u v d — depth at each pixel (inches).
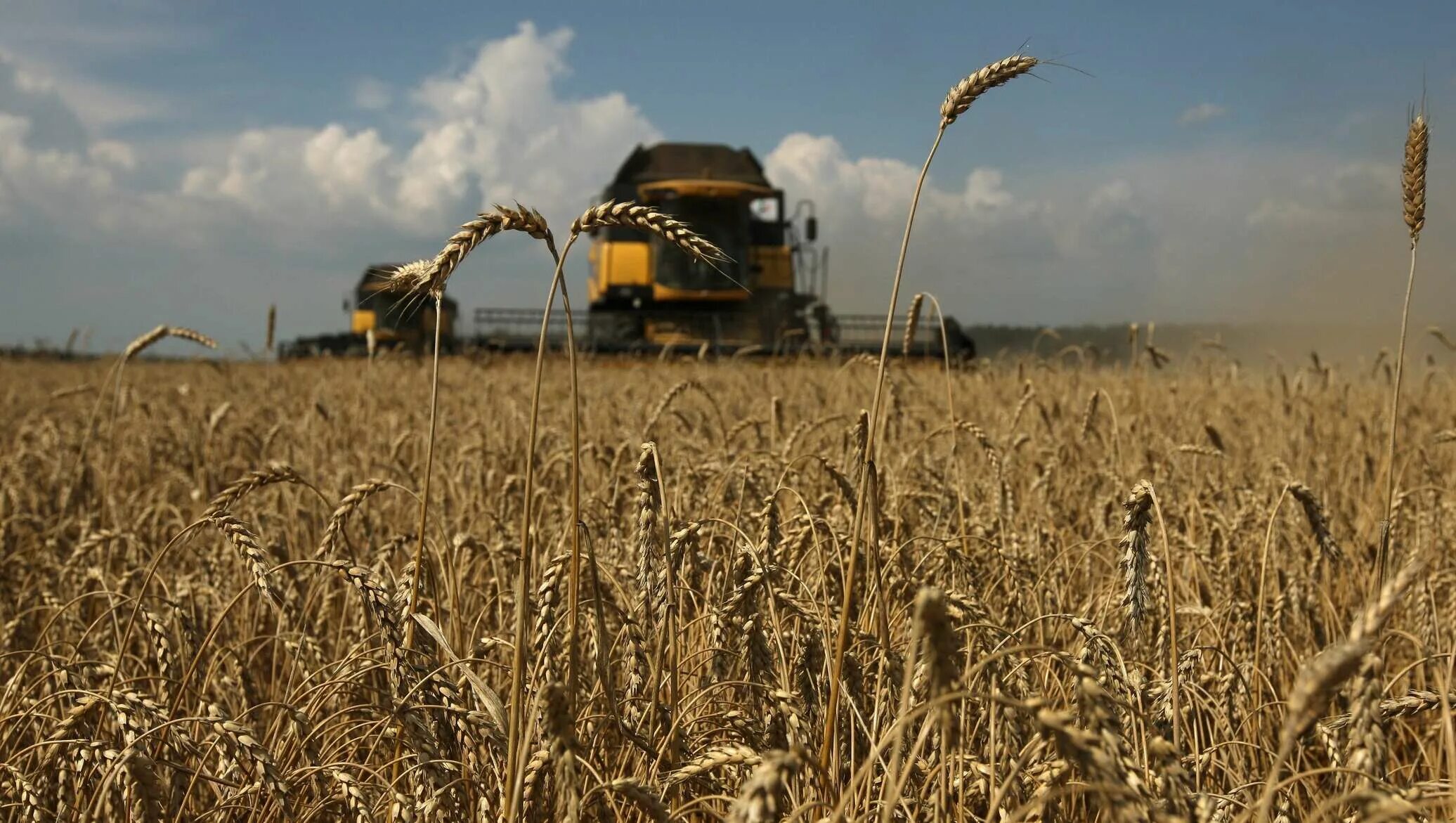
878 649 140.3
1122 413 404.8
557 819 104.2
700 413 343.9
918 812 118.4
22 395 764.6
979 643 137.9
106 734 144.3
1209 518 221.5
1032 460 300.5
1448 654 121.0
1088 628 128.4
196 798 145.6
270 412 519.2
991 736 113.7
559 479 282.2
